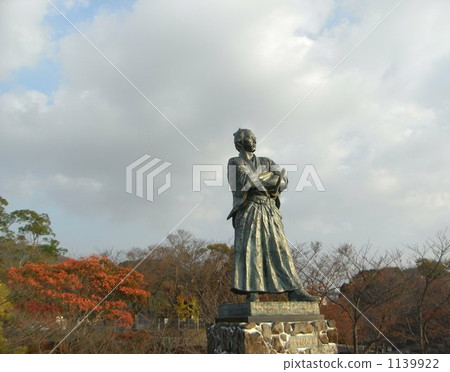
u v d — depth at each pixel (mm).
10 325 19656
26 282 23438
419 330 30000
